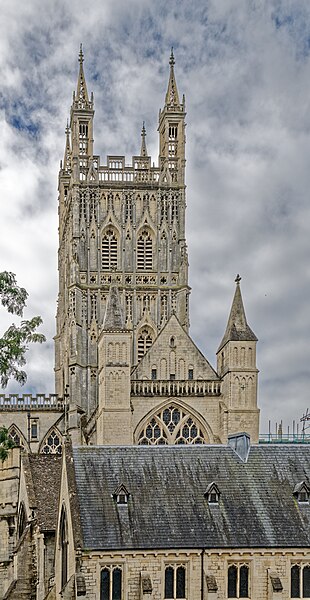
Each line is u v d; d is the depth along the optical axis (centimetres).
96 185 15388
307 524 8006
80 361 14612
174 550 7619
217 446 8675
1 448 7519
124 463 8325
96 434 12812
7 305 7694
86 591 7412
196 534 7769
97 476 8156
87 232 15275
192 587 7631
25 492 9256
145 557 7594
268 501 8200
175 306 15262
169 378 12744
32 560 8769
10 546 10425
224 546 7694
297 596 7769
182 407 12306
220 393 12419
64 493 8150
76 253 15088
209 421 12344
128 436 11875
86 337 14838
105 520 7750
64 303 16762
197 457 8525
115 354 11988
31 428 14312
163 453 8500
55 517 8769
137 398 12188
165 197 15600
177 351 12812
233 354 12200
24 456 9556
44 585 8512
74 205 15250
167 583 7631
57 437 14388
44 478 9281
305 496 8219
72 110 15862
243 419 12094
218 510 8031
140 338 15112
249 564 7756
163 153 16225
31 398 14412
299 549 7794
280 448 8775
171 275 15375
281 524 7981
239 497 8194
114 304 12275
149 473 8288
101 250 15262
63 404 14488
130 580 7562
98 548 7488
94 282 15162
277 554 7781
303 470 8581
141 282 15338
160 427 12269
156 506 7981
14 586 8694
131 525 7756
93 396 14588
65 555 8069
